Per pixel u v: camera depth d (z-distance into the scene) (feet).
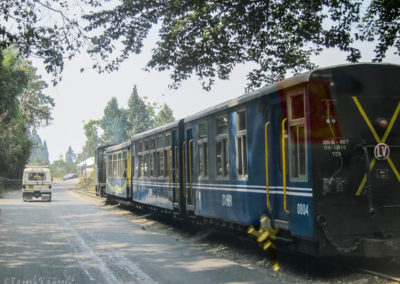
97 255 33.37
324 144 24.03
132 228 51.37
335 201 23.93
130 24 49.93
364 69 25.11
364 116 24.91
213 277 25.68
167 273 26.96
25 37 39.42
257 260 30.99
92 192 148.77
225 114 34.71
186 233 46.83
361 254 23.82
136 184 64.64
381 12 42.70
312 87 24.20
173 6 49.03
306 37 49.08
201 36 53.26
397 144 25.38
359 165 24.52
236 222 32.71
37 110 185.47
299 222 24.76
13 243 39.52
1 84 128.26
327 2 44.11
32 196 103.45
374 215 24.40
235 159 32.94
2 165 164.04
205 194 38.78
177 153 46.29
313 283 23.88
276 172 27.45
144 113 322.96
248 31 52.37
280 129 27.12
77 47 41.50
